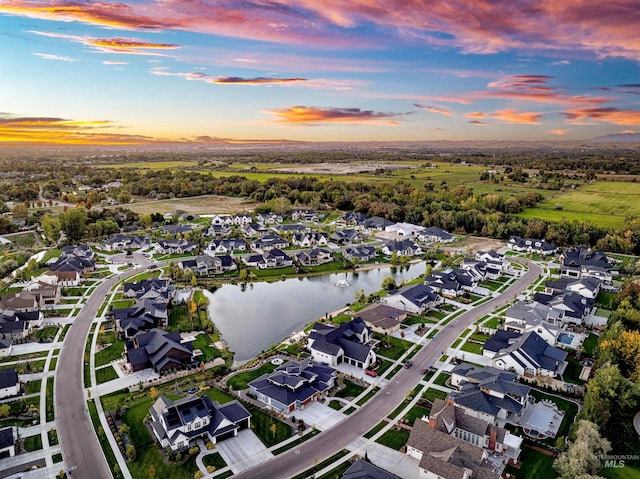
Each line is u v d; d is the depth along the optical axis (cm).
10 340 9594
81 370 8750
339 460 6306
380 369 8894
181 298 12794
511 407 7244
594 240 19462
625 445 6550
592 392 6850
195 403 7025
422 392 8062
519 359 8662
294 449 6544
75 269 14175
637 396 6869
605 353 8200
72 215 19188
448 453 6028
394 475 5862
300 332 10719
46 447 6512
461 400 7431
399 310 11362
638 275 14462
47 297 12050
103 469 6084
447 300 12794
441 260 17488
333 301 13162
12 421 7100
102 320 11138
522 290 13675
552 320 10912
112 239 18438
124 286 13075
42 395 7844
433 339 10219
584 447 5809
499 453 6444
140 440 6675
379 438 6800
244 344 10244
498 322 11162
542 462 6253
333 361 8994
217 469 6116
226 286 14562
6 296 11794
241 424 7044
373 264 17138
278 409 7531
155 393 7694
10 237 19850
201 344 10019
